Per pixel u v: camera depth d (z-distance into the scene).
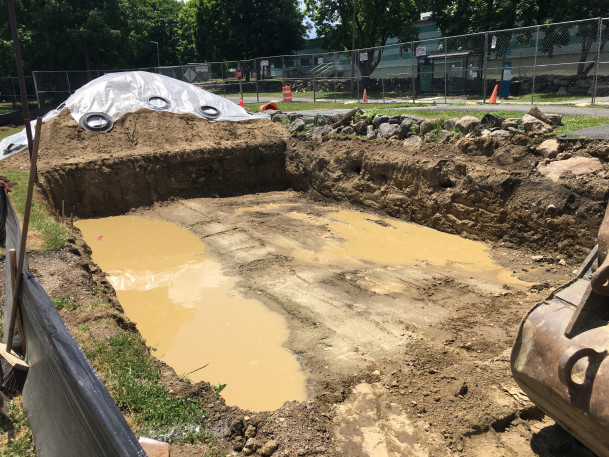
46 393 3.34
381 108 17.84
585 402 2.94
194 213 12.15
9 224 6.33
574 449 4.13
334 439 4.28
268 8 43.53
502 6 24.94
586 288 3.29
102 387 2.49
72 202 12.27
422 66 25.69
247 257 9.09
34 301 3.54
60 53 32.28
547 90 22.69
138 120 14.88
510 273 7.95
